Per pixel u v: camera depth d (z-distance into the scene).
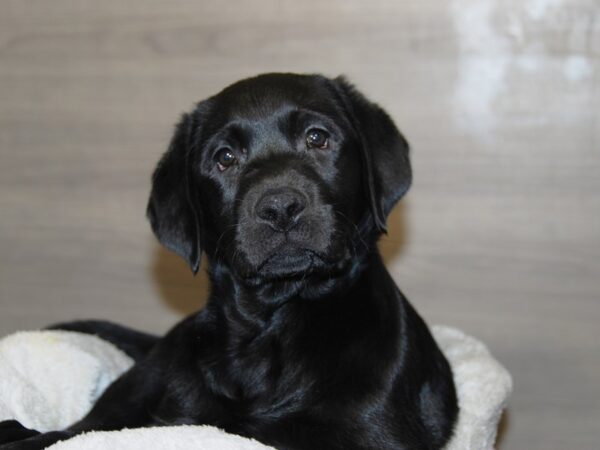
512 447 0.88
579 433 0.87
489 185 0.86
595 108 0.84
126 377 0.69
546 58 0.84
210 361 0.65
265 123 0.62
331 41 0.87
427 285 0.88
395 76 0.87
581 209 0.85
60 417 0.68
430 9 0.85
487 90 0.85
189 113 0.68
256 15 0.88
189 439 0.52
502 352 0.87
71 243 0.95
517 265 0.86
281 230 0.58
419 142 0.87
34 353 0.70
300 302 0.63
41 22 0.92
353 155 0.63
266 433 0.61
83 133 0.93
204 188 0.64
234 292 0.65
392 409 0.60
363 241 0.63
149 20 0.90
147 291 0.94
